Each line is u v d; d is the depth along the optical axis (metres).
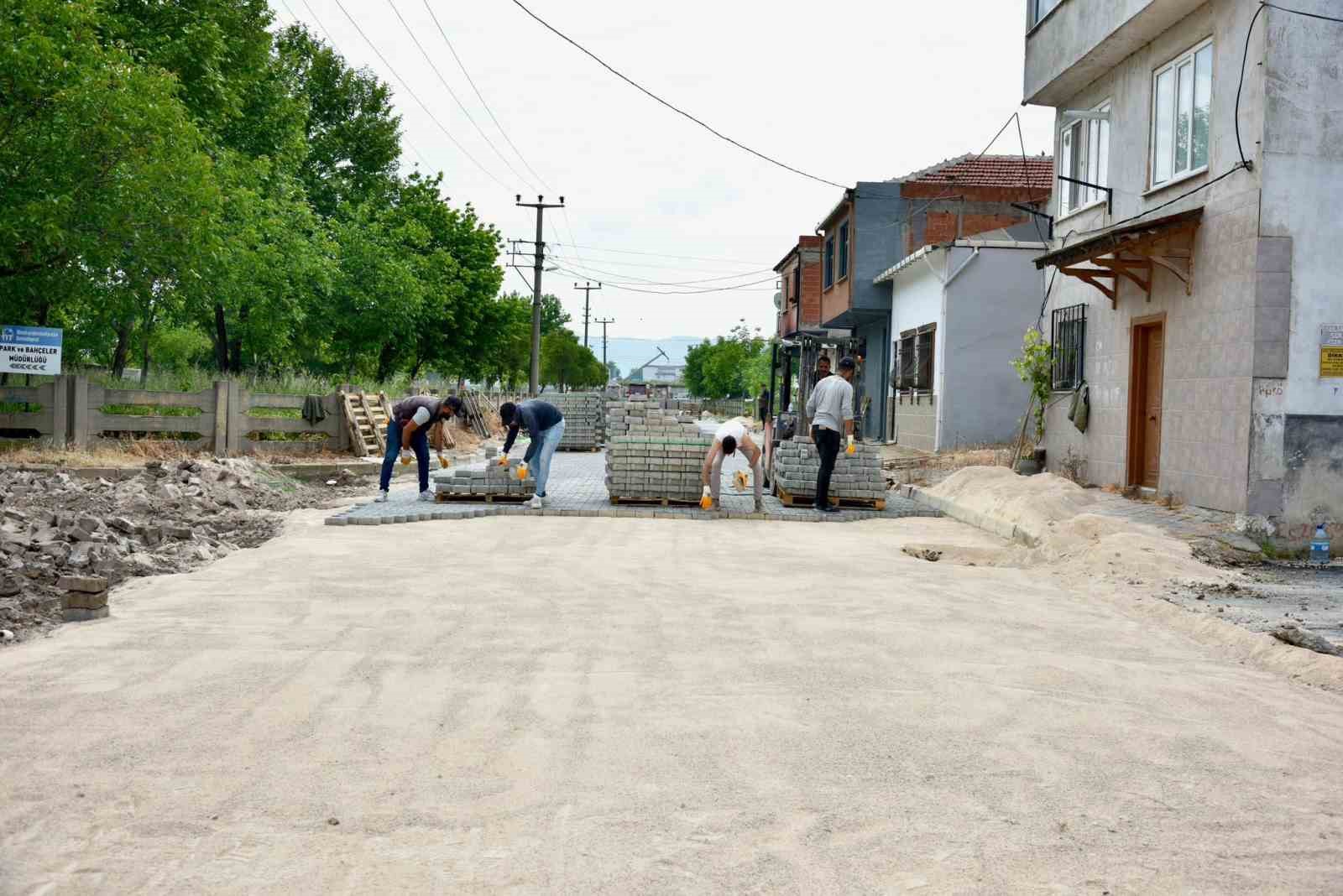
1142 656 6.62
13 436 16.75
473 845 3.68
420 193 47.03
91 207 15.34
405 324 37.81
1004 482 14.77
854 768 4.48
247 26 26.95
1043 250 22.61
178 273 17.27
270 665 6.02
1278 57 11.52
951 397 22.75
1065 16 16.23
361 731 4.89
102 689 5.53
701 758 4.57
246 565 9.48
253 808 3.98
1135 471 14.90
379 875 3.44
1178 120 13.86
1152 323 14.19
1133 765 4.57
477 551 10.43
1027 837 3.79
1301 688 5.94
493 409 37.75
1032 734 4.96
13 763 4.42
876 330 31.52
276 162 29.42
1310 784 4.39
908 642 6.79
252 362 39.81
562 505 14.45
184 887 3.35
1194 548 10.85
